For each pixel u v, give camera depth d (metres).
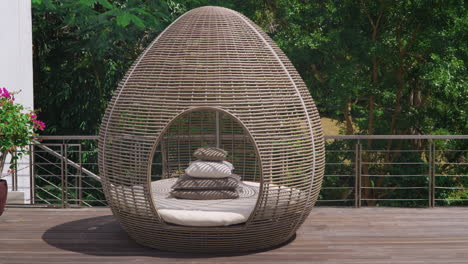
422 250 4.23
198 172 4.66
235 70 4.13
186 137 5.74
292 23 12.20
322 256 4.09
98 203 11.70
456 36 10.60
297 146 4.20
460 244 4.39
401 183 11.02
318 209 5.60
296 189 4.26
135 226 4.29
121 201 4.24
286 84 4.32
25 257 4.06
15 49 6.82
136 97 4.18
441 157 11.26
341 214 5.39
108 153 4.27
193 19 4.40
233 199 4.59
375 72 11.11
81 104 11.40
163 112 4.04
